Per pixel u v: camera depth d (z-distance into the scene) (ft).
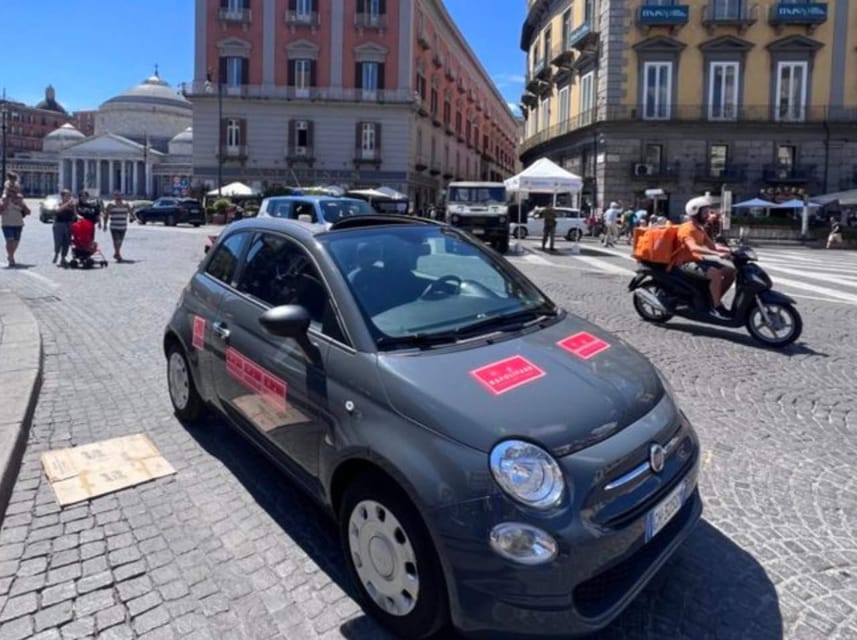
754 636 9.06
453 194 70.64
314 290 11.39
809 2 113.39
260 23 151.02
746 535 11.68
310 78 153.28
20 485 13.26
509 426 8.41
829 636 9.07
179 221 129.29
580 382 9.61
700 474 14.08
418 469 8.36
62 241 48.03
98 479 13.52
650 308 30.30
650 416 9.59
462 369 9.46
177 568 10.54
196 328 14.79
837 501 12.98
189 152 303.68
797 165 116.37
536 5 154.81
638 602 9.76
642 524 8.62
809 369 22.77
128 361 22.30
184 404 16.20
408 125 156.76
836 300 38.50
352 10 152.66
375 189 142.20
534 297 12.88
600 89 120.26
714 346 26.17
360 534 9.41
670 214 118.11
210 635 9.03
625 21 116.37
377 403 9.27
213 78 151.94
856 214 112.37
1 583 10.09
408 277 11.72
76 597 9.80
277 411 11.32
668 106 117.08
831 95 115.14
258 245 13.79
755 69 115.85
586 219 114.83
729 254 26.81
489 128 272.72
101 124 333.62
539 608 7.81
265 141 153.99
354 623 9.29
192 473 13.87
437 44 182.09
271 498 12.85
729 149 116.98
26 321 25.79
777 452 15.38
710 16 114.73
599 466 8.39
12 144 408.87
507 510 7.89
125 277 42.55
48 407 17.70
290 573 10.44
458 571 7.98
